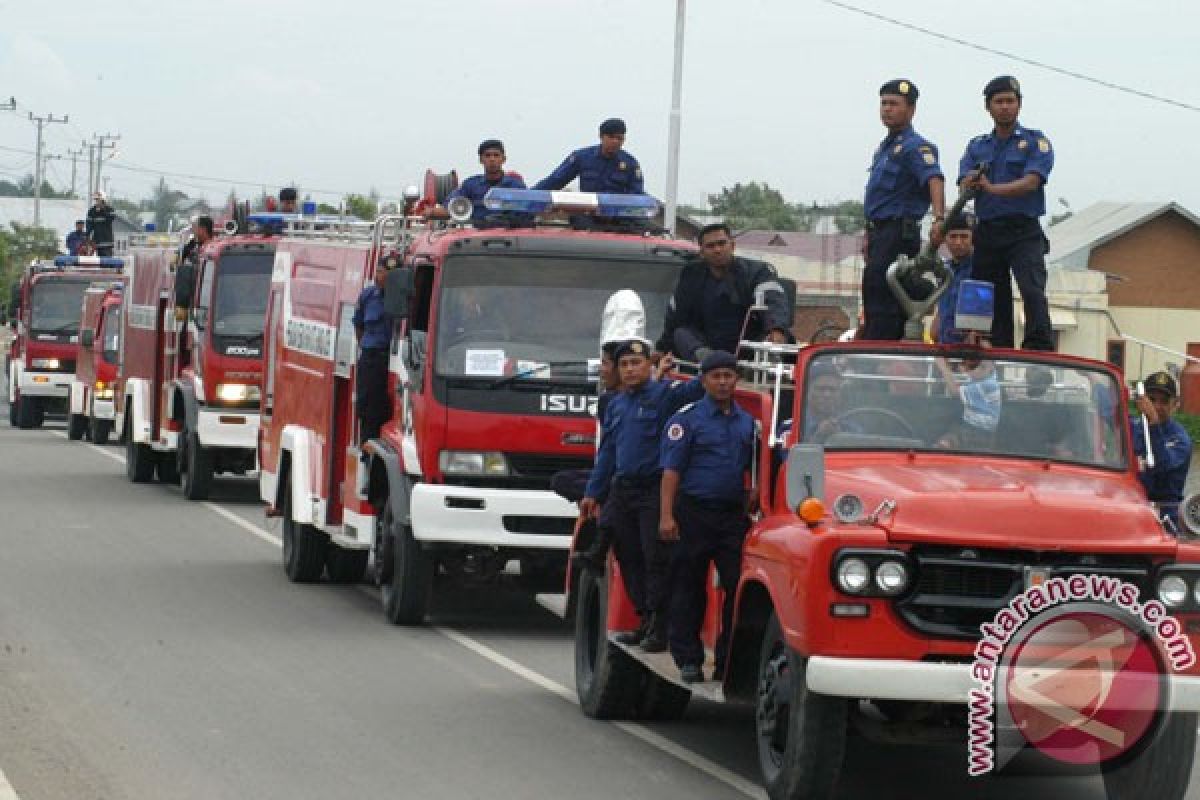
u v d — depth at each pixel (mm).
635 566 15195
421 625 21500
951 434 13352
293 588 24562
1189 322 82750
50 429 61688
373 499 22359
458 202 21812
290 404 26234
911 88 15586
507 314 20859
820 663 11594
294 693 16719
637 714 16078
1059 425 13469
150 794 12609
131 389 40375
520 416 20594
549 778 13469
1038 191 15562
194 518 33125
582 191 23500
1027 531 11766
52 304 60438
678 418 13938
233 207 36750
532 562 21141
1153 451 16688
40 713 15352
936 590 11742
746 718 16250
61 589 23422
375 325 22469
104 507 34812
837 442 13234
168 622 20969
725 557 13828
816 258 77438
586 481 17609
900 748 15094
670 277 21188
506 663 18844
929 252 13766
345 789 12922
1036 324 15547
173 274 38531
